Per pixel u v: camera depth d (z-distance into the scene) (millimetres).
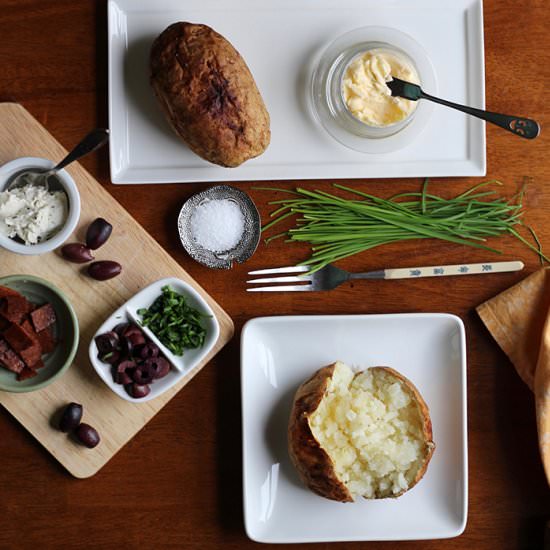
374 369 797
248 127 769
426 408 784
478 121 822
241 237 813
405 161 822
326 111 810
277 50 816
